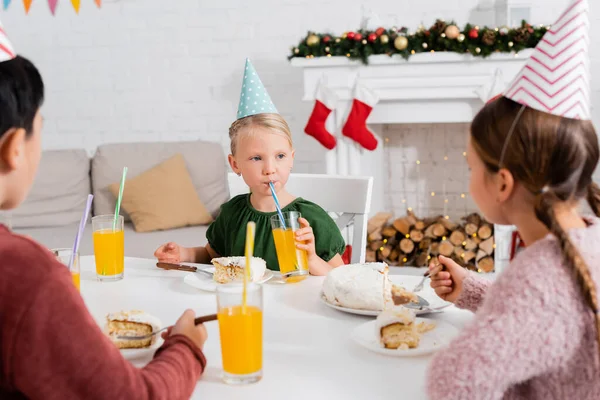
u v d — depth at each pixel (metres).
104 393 0.82
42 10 4.10
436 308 1.29
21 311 0.79
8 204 0.91
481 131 1.00
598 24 3.43
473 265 3.73
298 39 3.86
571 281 0.87
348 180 1.99
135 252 3.13
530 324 0.86
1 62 0.85
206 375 1.04
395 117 3.51
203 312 1.33
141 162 3.65
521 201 0.98
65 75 4.15
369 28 3.64
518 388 0.93
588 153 0.95
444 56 3.31
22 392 0.82
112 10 4.04
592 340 0.87
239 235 1.89
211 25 3.95
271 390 0.98
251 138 1.80
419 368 1.04
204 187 3.67
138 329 1.13
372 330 1.19
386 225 3.92
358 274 1.33
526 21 3.36
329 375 1.02
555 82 0.95
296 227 1.56
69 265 1.38
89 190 3.70
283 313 1.31
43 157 3.64
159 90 4.07
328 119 3.58
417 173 3.92
